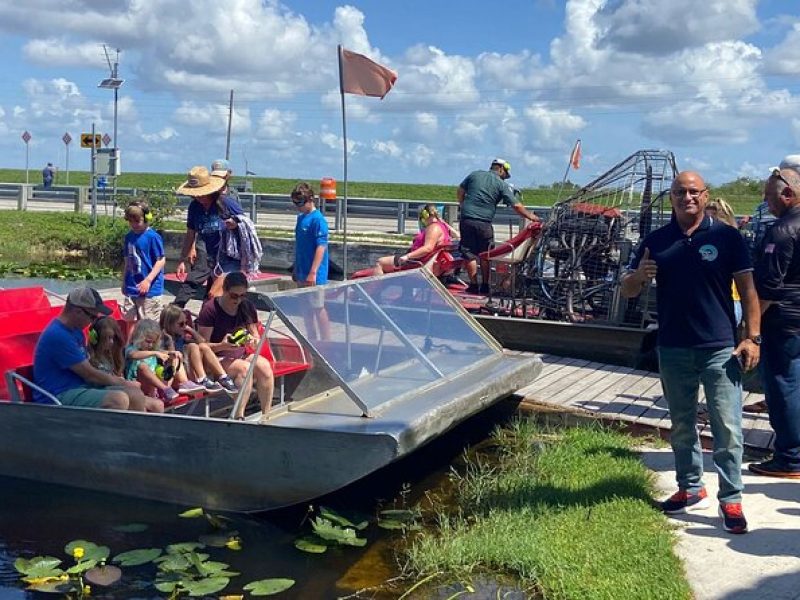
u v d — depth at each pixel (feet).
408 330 21.65
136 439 18.65
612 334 31.17
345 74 29.35
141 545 16.99
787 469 19.36
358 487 20.18
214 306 22.49
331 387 22.49
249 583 15.26
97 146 79.61
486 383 20.88
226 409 22.41
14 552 16.70
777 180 18.89
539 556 15.02
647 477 19.22
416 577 15.30
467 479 20.35
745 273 15.81
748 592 13.89
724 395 16.16
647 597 13.43
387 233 72.13
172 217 82.12
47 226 78.59
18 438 20.01
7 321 23.73
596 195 32.53
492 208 37.45
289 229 74.33
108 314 20.89
